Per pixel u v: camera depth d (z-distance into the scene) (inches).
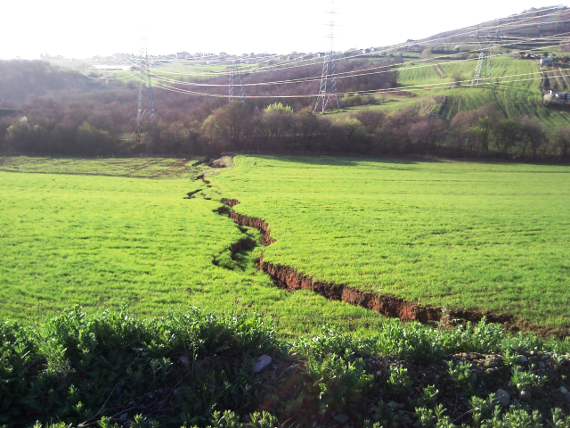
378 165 2586.1
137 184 1916.8
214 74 5295.3
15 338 299.1
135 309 608.4
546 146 2829.7
